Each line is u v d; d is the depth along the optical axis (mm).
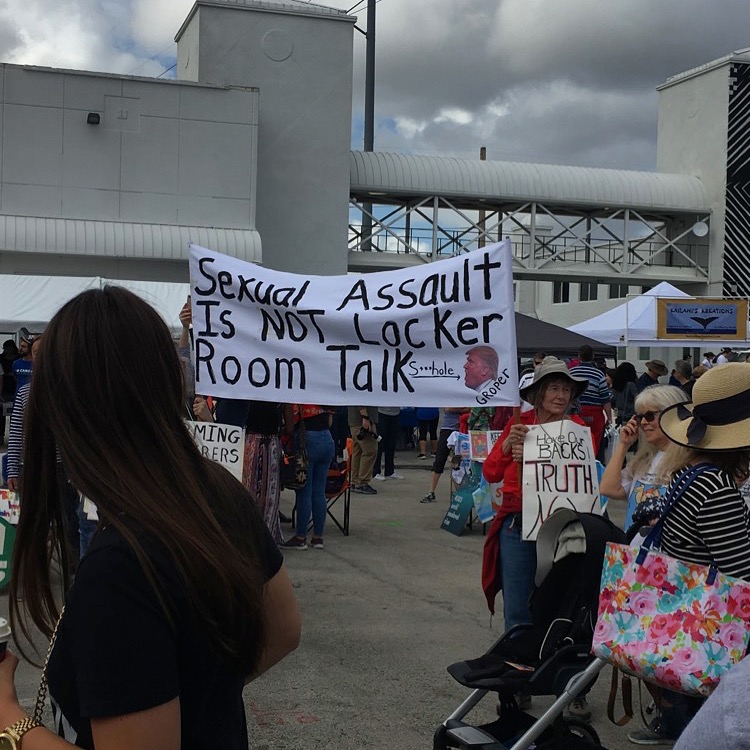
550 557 3965
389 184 29469
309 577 7777
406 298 5656
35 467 1614
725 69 32750
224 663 1484
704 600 3062
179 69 29438
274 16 26594
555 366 5023
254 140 24734
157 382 1546
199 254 5969
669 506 3535
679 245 34000
